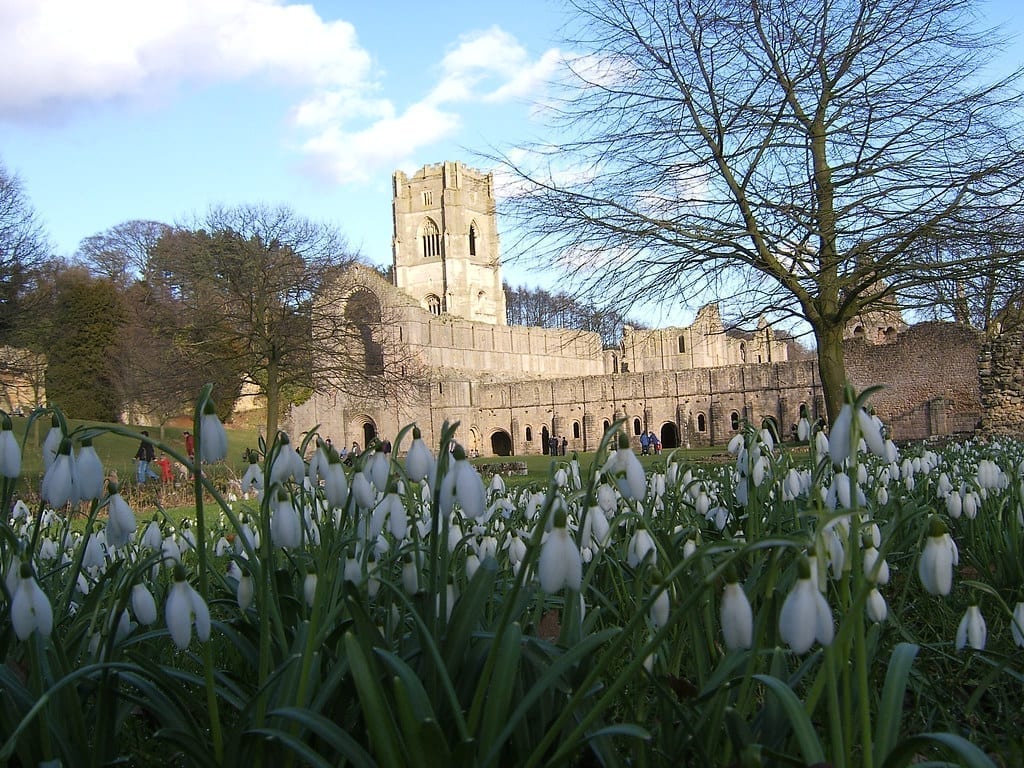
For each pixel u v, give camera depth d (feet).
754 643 10.57
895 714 9.27
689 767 11.81
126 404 227.81
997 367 118.73
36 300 125.18
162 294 233.14
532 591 13.87
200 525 11.39
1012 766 11.97
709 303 66.74
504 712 9.96
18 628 9.42
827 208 57.36
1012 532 20.34
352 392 139.23
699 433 271.28
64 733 11.01
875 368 190.08
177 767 12.99
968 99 56.29
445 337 307.78
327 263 134.82
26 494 66.95
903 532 21.58
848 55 57.98
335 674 11.02
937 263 56.08
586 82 62.75
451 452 12.35
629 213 62.13
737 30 58.85
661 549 13.21
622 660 15.44
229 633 13.28
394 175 374.22
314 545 16.29
